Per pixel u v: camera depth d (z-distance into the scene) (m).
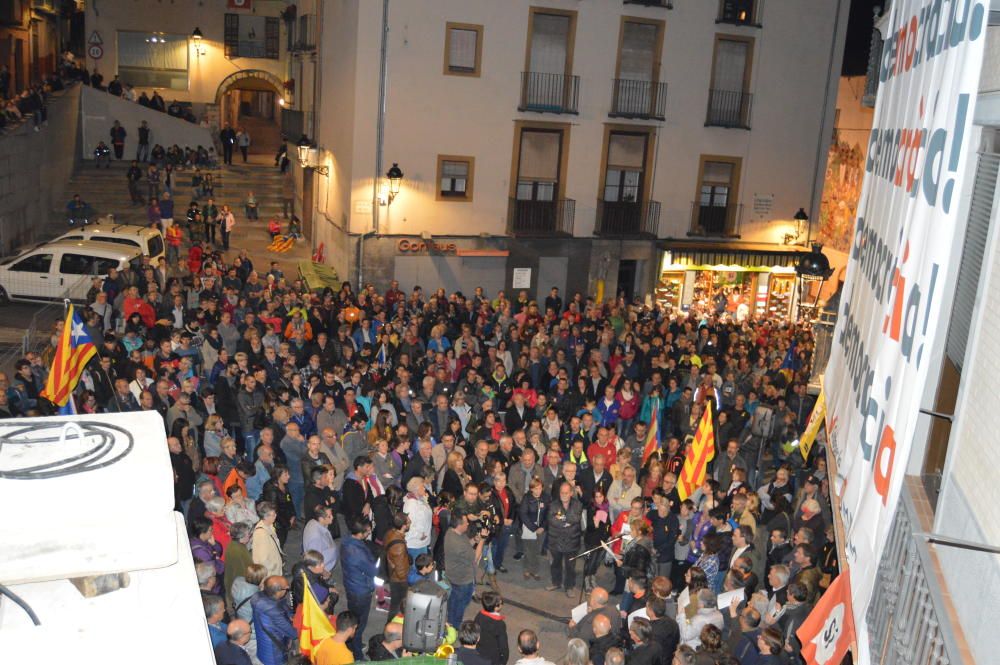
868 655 4.66
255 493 10.96
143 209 30.72
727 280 27.98
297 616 8.18
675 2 25.48
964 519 4.22
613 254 26.58
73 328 11.02
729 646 8.16
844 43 27.86
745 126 26.78
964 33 4.11
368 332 17.42
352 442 12.26
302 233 31.25
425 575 8.52
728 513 10.45
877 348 5.08
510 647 10.23
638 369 17.55
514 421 14.41
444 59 23.61
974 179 5.25
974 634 3.78
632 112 25.72
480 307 20.50
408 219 24.25
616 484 11.31
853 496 4.99
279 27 39.53
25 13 33.88
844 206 30.92
